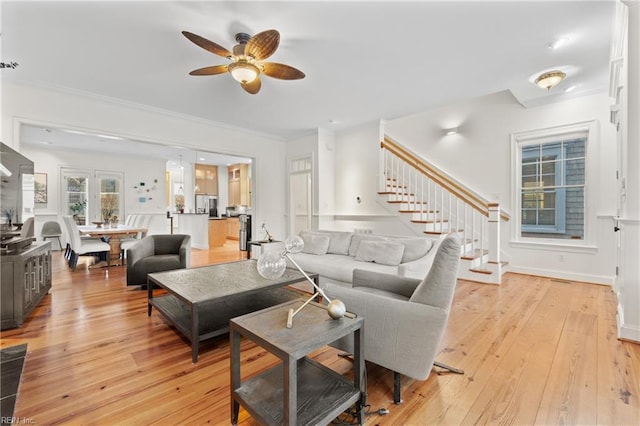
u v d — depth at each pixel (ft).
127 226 20.38
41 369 6.49
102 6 7.26
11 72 10.66
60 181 23.89
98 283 13.52
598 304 10.68
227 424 4.92
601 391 5.70
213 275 9.70
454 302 11.02
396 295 7.32
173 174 36.47
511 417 5.04
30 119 11.50
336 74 11.21
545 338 8.00
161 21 7.93
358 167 19.04
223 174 34.27
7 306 8.52
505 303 10.89
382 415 5.15
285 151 21.83
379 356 5.68
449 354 7.19
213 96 13.23
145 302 10.96
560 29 8.46
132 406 5.33
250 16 7.76
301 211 21.15
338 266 10.96
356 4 7.33
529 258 15.31
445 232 15.62
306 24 8.14
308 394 4.89
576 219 14.23
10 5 7.13
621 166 9.73
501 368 6.56
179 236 14.65
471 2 7.30
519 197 15.78
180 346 7.64
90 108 12.94
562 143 14.53
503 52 9.71
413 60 10.18
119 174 26.86
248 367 6.65
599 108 13.26
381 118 16.99
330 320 5.03
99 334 8.27
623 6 7.47
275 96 13.35
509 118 15.97
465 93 13.20
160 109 14.87
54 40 8.73
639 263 7.64
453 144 18.07
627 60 7.76
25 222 10.44
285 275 9.75
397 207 17.12
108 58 9.82
